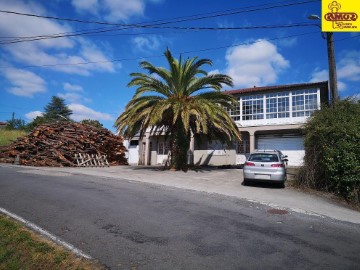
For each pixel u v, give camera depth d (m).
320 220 7.47
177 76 17.88
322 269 4.49
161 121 18.50
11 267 4.19
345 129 10.77
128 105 17.44
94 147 21.39
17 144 21.00
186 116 16.05
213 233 5.93
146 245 5.16
